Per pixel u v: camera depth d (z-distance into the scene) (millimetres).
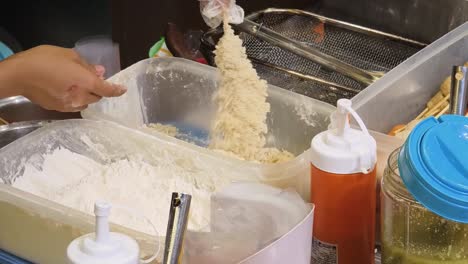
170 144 1064
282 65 1397
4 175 1062
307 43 1504
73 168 1103
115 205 988
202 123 1275
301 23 1565
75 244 740
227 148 1133
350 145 832
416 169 750
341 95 1273
